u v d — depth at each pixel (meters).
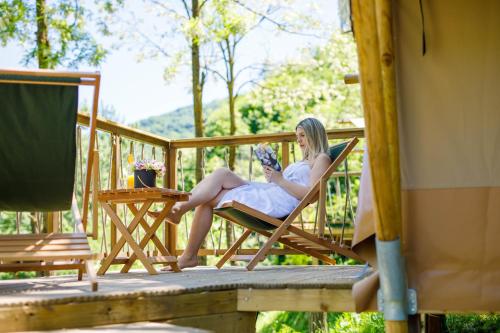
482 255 2.60
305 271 4.07
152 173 4.07
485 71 2.64
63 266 3.41
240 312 3.16
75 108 3.18
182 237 11.02
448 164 2.65
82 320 2.66
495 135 2.62
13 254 3.00
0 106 3.09
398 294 2.56
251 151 5.33
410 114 2.69
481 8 2.65
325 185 4.05
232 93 10.23
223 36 9.04
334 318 8.14
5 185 3.36
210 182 4.32
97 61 9.18
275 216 4.17
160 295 2.88
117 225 3.96
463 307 2.59
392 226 2.55
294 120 16.41
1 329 2.49
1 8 8.36
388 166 2.52
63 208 3.60
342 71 10.96
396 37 2.71
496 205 2.60
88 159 3.40
